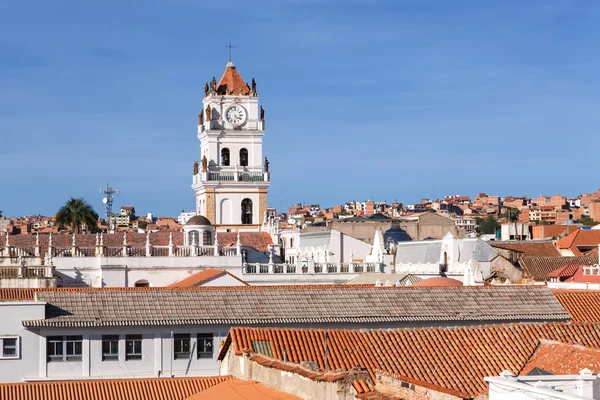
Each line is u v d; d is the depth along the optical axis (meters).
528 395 40.59
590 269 134.25
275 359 55.00
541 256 166.88
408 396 45.47
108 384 66.00
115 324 79.25
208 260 149.38
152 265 147.62
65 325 78.50
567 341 61.34
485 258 150.50
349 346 59.53
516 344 60.59
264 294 85.38
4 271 135.25
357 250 179.88
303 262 154.12
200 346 81.00
